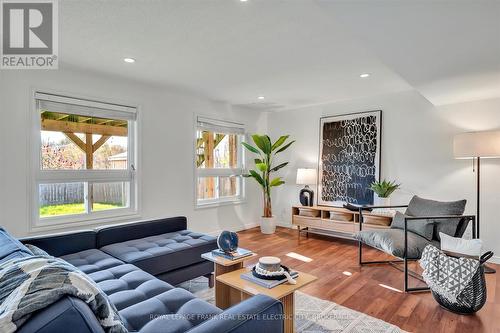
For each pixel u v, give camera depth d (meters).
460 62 2.26
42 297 0.83
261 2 1.79
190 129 4.22
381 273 2.99
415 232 2.86
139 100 3.63
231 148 4.98
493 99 3.34
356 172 4.32
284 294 1.62
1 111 2.66
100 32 2.20
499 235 3.30
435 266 2.25
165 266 2.29
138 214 3.62
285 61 2.81
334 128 4.58
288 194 5.20
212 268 2.65
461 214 2.75
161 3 1.80
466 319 2.09
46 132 2.99
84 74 3.17
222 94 4.11
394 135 4.01
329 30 2.16
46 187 3.00
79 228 3.16
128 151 3.62
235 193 5.05
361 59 2.75
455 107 3.58
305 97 4.29
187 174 4.17
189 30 2.17
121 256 2.21
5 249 1.40
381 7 1.48
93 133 3.33
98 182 3.37
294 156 5.10
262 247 3.93
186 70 3.09
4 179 2.68
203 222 4.40
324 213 4.32
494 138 2.97
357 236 3.17
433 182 3.71
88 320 0.84
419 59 2.20
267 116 5.47
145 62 2.84
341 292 2.54
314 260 3.40
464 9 1.48
